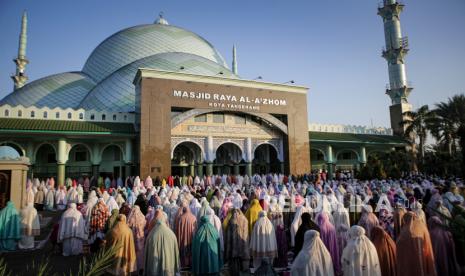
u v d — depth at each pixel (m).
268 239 7.01
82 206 12.02
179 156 29.11
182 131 25.61
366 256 4.97
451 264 6.17
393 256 5.58
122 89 31.69
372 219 7.61
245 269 7.48
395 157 31.36
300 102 30.55
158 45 40.53
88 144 25.47
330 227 6.83
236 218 7.39
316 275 4.70
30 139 23.55
